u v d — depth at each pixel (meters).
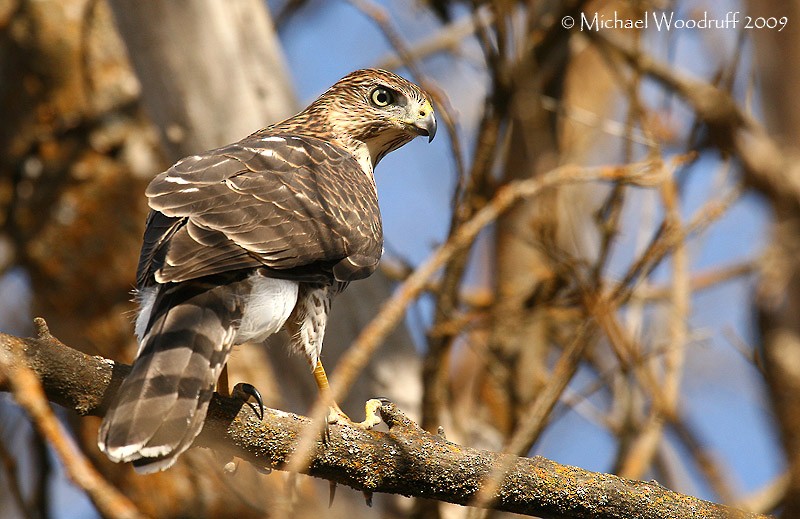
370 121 9.98
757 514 7.22
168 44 10.88
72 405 6.75
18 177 13.28
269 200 7.86
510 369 12.91
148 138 13.33
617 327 10.27
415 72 10.31
